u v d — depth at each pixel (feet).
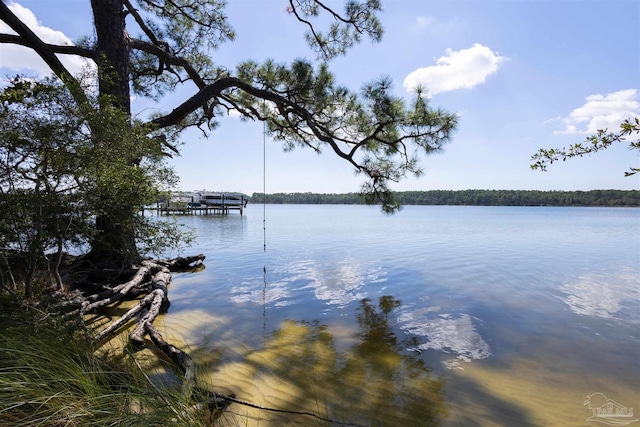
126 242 20.22
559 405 10.76
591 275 31.50
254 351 14.48
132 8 28.12
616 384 12.16
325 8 29.43
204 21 35.32
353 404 10.52
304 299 23.06
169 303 20.75
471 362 13.82
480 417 10.02
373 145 28.17
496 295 24.53
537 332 17.26
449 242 56.95
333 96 27.89
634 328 17.88
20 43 22.63
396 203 28.27
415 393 11.29
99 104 14.10
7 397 6.91
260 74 30.40
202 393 9.86
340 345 15.37
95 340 12.80
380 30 29.45
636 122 7.11
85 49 25.29
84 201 14.26
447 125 23.81
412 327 17.87
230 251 46.32
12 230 12.78
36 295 15.49
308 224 104.12
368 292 25.16
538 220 130.31
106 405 7.52
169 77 38.55
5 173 11.76
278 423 9.29
